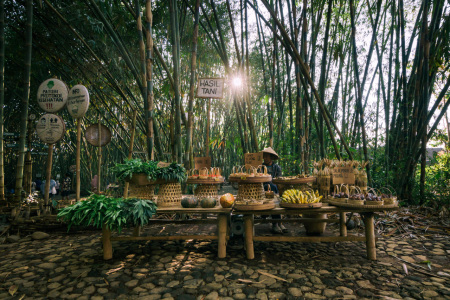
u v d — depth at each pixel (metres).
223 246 2.97
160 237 3.01
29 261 2.92
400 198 5.51
